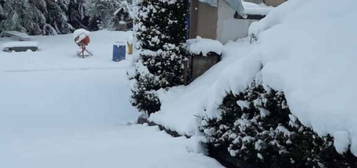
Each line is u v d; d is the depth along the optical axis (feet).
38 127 37.81
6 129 36.55
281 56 15.48
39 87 52.44
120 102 47.85
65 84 53.93
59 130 35.14
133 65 41.70
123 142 26.02
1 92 50.16
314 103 13.03
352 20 15.29
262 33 17.42
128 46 72.59
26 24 95.55
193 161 18.93
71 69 61.62
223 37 41.60
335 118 12.28
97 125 38.65
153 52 36.58
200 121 19.95
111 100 48.42
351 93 12.57
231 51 38.86
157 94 36.42
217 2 39.58
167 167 18.38
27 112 43.98
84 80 55.83
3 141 28.94
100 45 80.79
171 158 19.60
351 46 14.17
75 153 22.66
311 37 15.43
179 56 37.04
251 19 42.37
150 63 36.68
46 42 83.41
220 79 18.10
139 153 21.22
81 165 19.97
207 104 18.85
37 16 97.60
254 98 16.10
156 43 36.47
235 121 17.22
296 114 13.47
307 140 13.38
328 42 14.78
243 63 16.87
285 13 18.07
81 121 41.60
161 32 36.47
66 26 106.73
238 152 17.01
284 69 14.74
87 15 113.29
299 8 17.83
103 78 56.95
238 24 41.91
